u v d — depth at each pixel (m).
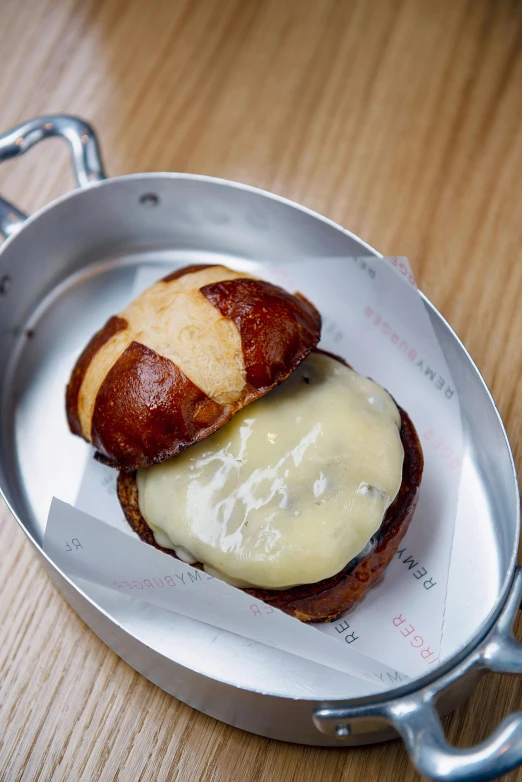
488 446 0.44
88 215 0.50
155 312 0.45
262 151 0.57
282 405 0.44
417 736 0.36
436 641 0.43
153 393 0.42
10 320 0.50
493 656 0.37
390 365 0.49
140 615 0.43
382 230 0.54
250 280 0.45
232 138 0.57
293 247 0.50
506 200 0.55
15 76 0.59
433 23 0.60
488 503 0.45
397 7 0.60
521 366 0.50
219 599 0.41
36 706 0.44
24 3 0.61
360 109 0.58
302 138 0.57
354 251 0.48
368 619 0.43
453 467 0.46
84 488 0.47
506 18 0.60
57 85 0.59
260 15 0.61
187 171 0.56
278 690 0.42
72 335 0.51
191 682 0.40
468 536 0.45
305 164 0.56
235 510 0.42
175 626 0.43
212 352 0.43
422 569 0.44
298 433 0.43
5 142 0.48
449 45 0.59
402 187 0.55
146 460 0.43
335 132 0.57
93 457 0.47
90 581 0.43
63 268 0.52
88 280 0.52
